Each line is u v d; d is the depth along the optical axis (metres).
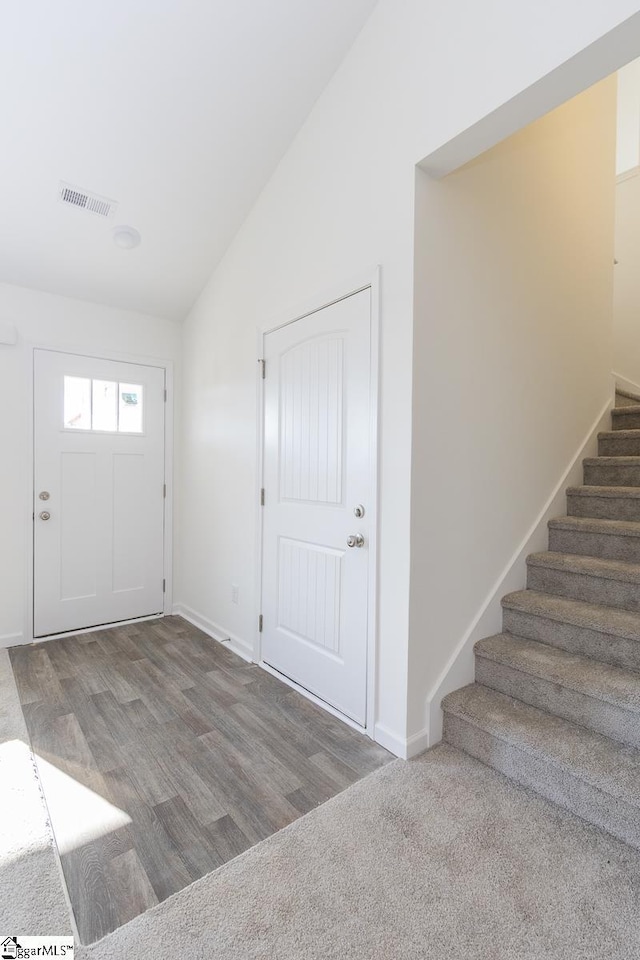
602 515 2.45
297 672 2.44
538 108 1.50
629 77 3.70
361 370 2.01
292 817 1.53
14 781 1.70
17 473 3.00
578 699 1.71
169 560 3.69
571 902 1.22
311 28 1.95
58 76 1.96
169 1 1.77
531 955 1.10
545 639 2.03
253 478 2.77
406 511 1.79
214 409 3.23
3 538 2.96
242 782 1.70
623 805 1.40
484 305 2.07
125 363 3.46
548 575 2.23
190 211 2.71
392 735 1.86
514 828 1.47
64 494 3.19
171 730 2.04
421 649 1.84
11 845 1.41
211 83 2.08
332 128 2.16
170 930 1.15
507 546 2.21
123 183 2.47
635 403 3.41
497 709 1.83
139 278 3.16
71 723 2.09
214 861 1.36
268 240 2.62
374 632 1.94
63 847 1.41
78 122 2.14
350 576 2.08
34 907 1.21
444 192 1.88
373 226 1.94
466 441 2.00
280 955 1.09
